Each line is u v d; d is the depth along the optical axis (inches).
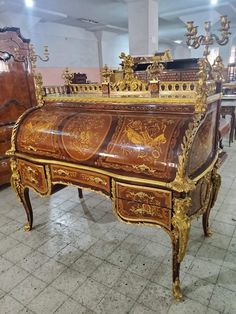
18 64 123.9
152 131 56.6
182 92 65.0
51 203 108.3
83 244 80.7
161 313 56.0
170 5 292.0
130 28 238.2
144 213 57.7
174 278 59.1
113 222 92.9
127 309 57.4
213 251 74.7
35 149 73.1
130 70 73.7
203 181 63.6
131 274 67.6
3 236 86.1
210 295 60.0
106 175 60.2
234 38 483.8
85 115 70.2
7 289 64.3
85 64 424.5
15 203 110.7
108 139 60.7
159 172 53.0
